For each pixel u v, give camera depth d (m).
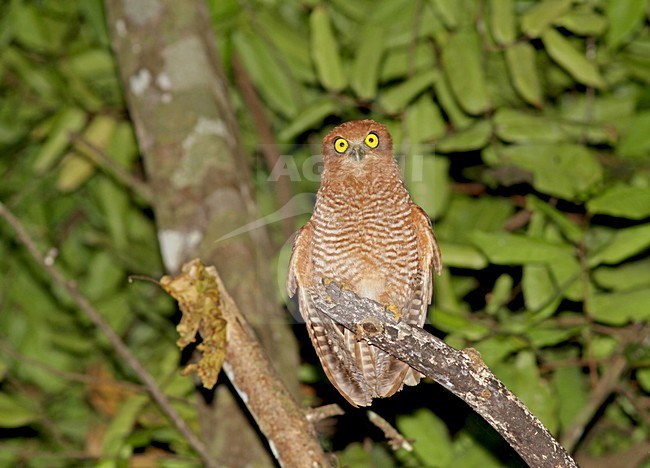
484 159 12.13
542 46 13.20
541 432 6.52
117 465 10.84
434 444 10.62
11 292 13.91
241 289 10.78
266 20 12.34
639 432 12.78
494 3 11.16
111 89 14.09
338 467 8.53
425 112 11.72
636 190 10.03
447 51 11.29
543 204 10.53
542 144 11.40
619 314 10.33
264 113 13.89
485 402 6.56
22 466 13.53
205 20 12.09
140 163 14.46
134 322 14.37
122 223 13.77
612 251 10.12
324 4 12.84
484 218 13.11
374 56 11.45
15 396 13.73
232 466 10.78
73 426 13.73
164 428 11.48
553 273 10.27
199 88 11.65
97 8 12.95
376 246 8.95
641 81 12.83
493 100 13.09
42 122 14.07
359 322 7.05
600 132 11.99
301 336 12.62
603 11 11.82
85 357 14.03
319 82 12.44
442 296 11.14
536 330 10.39
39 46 13.53
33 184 14.09
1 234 14.09
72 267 14.50
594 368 11.20
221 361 8.37
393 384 8.33
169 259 11.10
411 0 12.00
